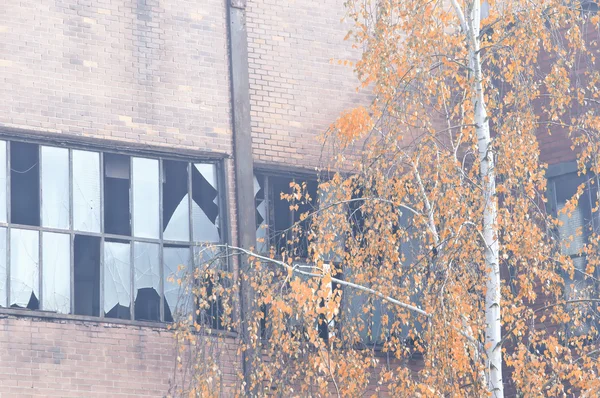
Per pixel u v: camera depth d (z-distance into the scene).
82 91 55.50
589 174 58.34
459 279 45.03
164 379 52.78
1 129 53.00
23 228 52.50
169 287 54.84
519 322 44.66
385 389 56.69
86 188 54.38
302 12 62.66
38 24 55.31
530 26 47.94
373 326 57.41
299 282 43.19
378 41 48.72
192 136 57.56
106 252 54.03
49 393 50.28
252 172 58.34
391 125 47.91
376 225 46.44
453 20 55.16
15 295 51.44
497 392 43.41
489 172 45.97
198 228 56.59
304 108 61.12
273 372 46.69
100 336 52.19
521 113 47.31
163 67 57.88
